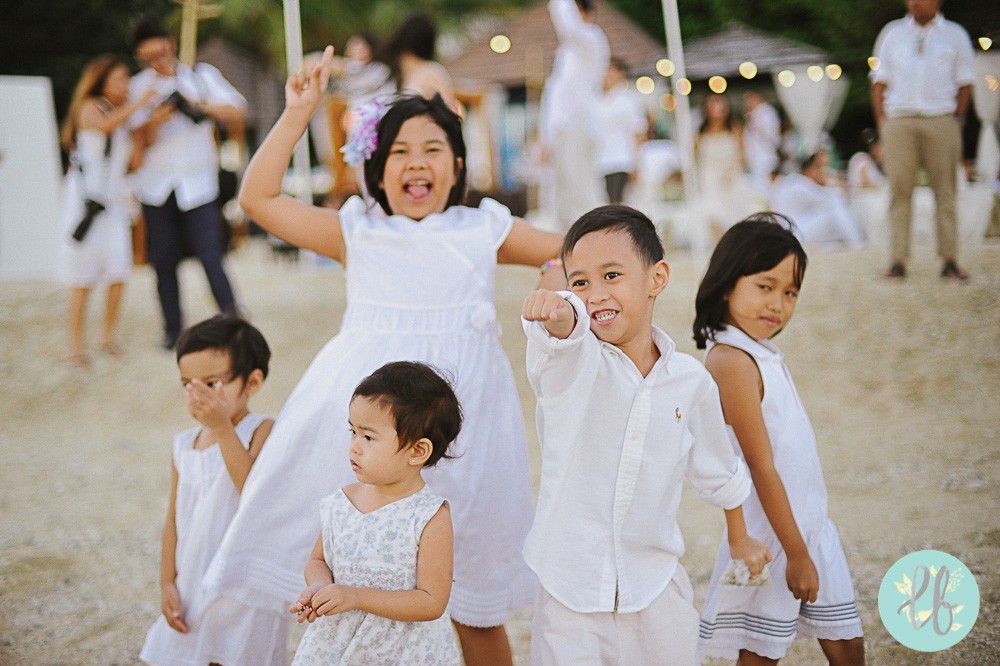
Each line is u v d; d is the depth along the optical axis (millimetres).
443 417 2115
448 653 2137
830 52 11938
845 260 7055
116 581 3566
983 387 4961
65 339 6633
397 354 2541
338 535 2129
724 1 15281
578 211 7961
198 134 6199
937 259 6516
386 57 5750
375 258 2617
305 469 2506
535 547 2127
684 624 2162
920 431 4660
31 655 3006
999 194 6188
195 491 2656
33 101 8641
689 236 10148
